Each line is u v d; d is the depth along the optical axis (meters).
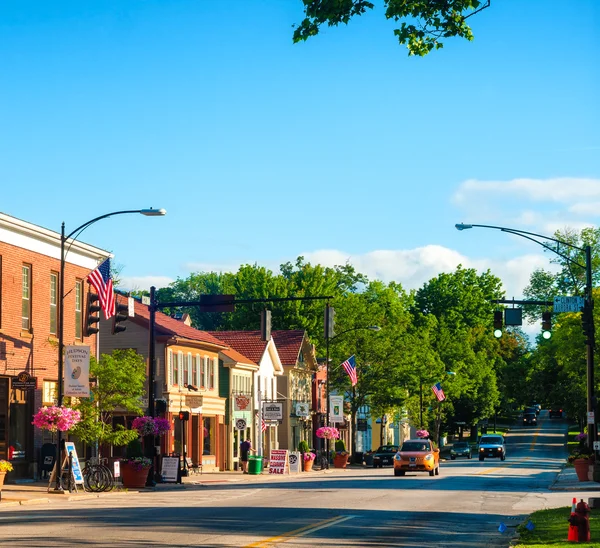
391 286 133.88
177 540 19.25
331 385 91.00
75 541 18.88
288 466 63.94
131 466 43.19
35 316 44.88
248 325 109.62
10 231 42.75
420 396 103.00
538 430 167.00
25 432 43.84
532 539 19.70
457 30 17.91
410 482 47.16
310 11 17.30
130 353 46.50
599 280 110.25
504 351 155.88
